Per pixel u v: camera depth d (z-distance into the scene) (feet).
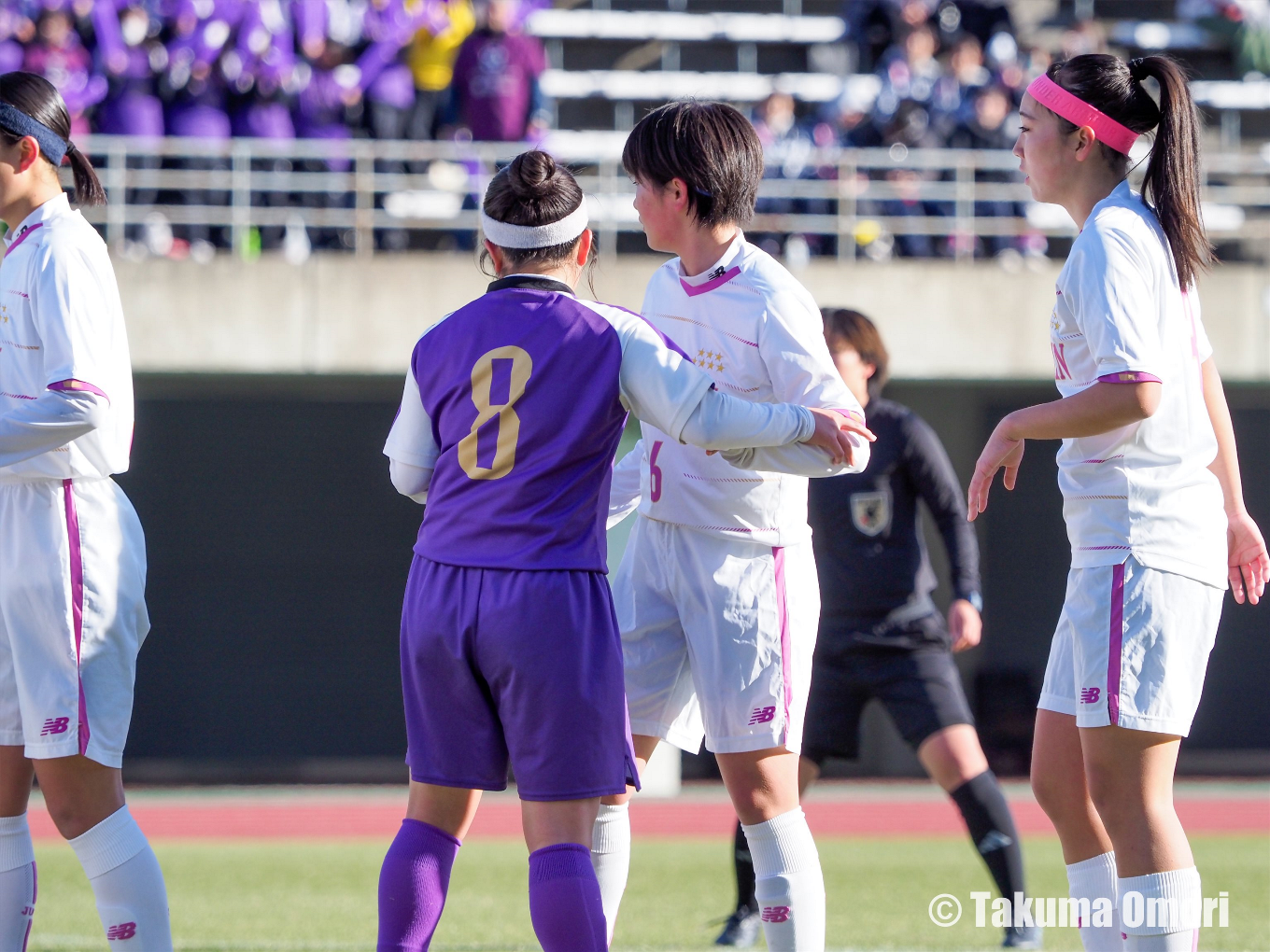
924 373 123.13
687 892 69.87
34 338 37.29
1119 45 173.58
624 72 172.76
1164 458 34.65
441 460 33.71
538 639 31.99
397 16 135.13
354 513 125.70
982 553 130.21
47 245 37.22
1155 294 34.40
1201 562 34.71
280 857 83.10
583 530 33.12
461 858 82.38
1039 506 130.41
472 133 135.64
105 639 37.63
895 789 121.39
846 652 56.95
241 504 124.36
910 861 80.53
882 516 56.90
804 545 39.06
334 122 133.08
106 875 37.52
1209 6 173.06
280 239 131.34
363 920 60.34
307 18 131.54
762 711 37.83
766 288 37.14
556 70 172.76
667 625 39.45
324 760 123.75
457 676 32.68
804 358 36.32
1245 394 127.85
